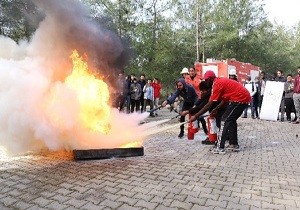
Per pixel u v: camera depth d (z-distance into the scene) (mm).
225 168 5102
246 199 3725
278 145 7387
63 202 3541
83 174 4578
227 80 6352
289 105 12844
